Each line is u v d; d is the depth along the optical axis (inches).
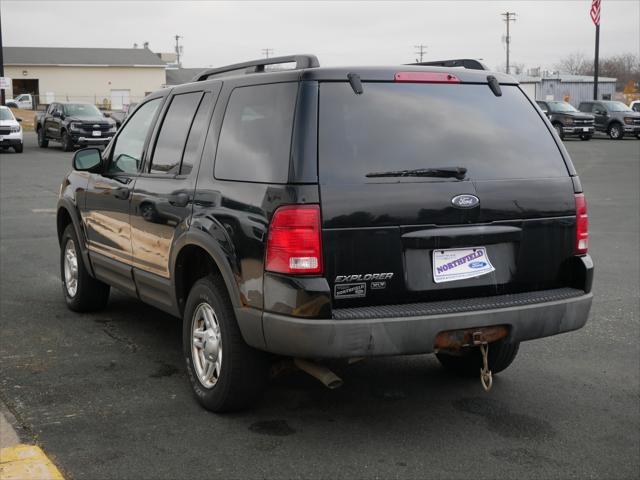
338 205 150.0
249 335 159.5
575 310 169.6
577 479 147.3
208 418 174.2
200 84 194.7
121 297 290.8
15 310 269.1
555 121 1446.9
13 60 2812.5
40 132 1232.8
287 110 156.4
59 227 273.1
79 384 195.2
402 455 156.3
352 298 152.3
